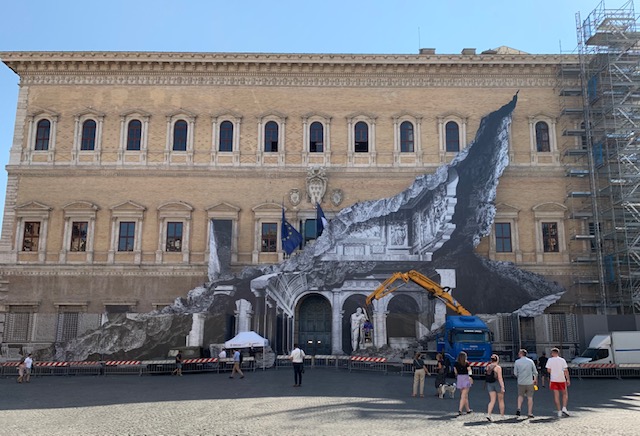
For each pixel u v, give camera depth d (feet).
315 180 153.17
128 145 156.25
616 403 72.69
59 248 150.10
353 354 140.05
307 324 150.30
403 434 49.67
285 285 145.89
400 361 119.44
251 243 151.33
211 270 145.59
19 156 154.61
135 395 80.94
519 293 146.92
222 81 159.33
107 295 148.05
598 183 154.30
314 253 147.95
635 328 135.54
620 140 152.56
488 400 74.64
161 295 148.15
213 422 56.65
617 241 150.41
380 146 156.25
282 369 130.72
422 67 159.12
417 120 157.69
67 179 153.89
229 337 141.28
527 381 59.47
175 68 159.02
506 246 152.87
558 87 159.94
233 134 156.87
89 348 138.92
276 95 158.92
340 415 61.00
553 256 152.25
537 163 156.35
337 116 157.99
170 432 51.37
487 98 159.02
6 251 149.69
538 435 49.29
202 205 153.07
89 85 158.61
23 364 105.50
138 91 158.51
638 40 154.81
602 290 147.02
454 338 114.42
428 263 147.23
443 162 155.33
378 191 154.20
